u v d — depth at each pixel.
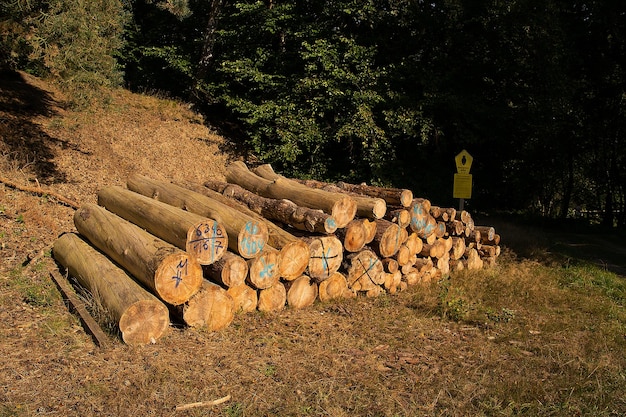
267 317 6.50
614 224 23.31
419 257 8.92
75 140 13.97
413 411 4.37
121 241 6.34
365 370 5.16
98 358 5.04
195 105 19.75
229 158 16.73
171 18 21.80
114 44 10.67
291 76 16.95
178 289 5.69
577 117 20.02
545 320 7.25
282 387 4.70
